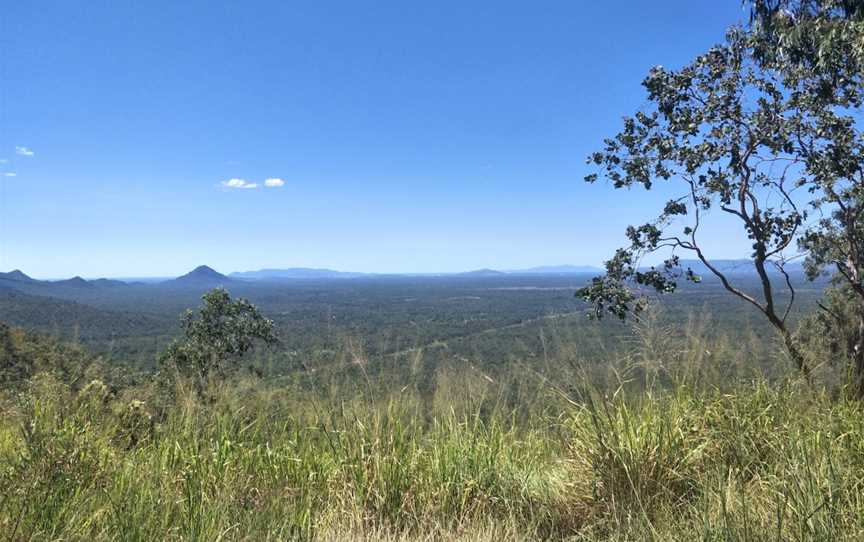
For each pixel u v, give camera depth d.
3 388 3.75
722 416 3.67
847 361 4.24
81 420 3.59
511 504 3.40
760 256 5.84
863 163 5.62
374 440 3.67
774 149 5.76
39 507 2.77
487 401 4.02
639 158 6.28
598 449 3.45
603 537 3.06
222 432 3.82
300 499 3.33
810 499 2.68
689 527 2.81
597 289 6.19
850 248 5.84
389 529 3.17
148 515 2.86
